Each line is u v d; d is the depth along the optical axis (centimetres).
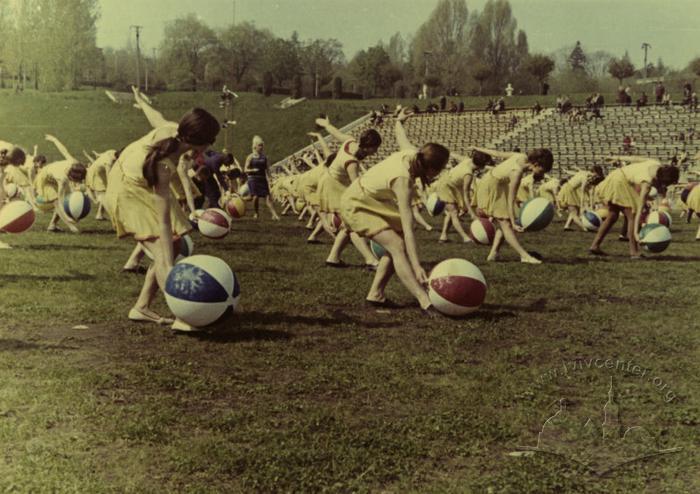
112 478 341
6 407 426
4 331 610
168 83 6775
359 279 911
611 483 350
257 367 525
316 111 6231
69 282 838
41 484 331
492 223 1234
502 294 831
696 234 1664
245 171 1961
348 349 579
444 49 7669
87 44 6041
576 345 609
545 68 7169
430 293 694
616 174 1218
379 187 699
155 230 639
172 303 598
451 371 525
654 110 5016
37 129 5500
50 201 1429
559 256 1215
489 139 5241
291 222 1898
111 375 491
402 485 341
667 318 723
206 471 351
